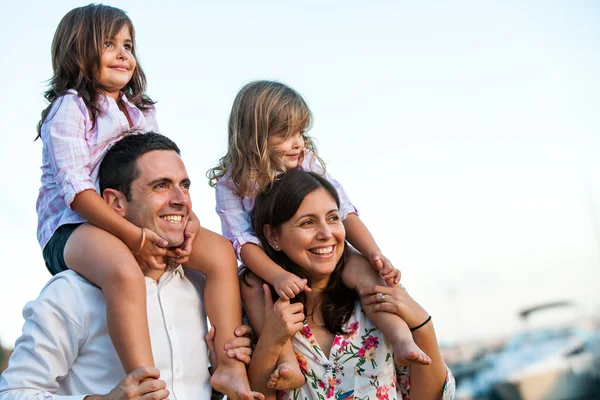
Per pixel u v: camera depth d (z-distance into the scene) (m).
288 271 3.29
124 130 3.48
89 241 2.93
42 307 2.86
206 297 3.13
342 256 3.35
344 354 3.13
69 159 3.18
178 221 3.02
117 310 2.78
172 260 3.04
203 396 3.03
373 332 3.19
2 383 2.81
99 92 3.48
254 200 3.60
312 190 3.15
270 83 3.98
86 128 3.35
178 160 3.08
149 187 2.96
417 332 3.15
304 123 3.88
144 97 3.90
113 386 2.87
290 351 3.08
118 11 3.70
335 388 3.10
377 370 3.11
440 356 3.23
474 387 12.25
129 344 2.75
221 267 3.15
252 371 3.04
